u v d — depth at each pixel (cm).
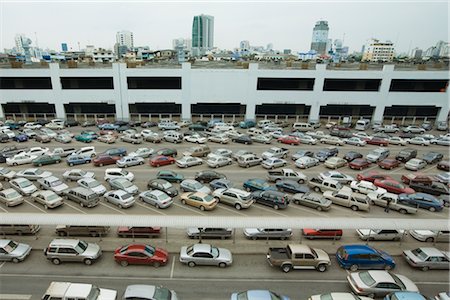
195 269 1906
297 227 2005
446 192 2970
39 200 2555
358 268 1916
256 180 3053
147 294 1526
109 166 3634
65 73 5666
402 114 6312
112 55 12988
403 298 1553
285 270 1889
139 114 6022
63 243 1917
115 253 1919
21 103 5928
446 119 6125
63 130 5097
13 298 1642
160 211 2553
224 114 6219
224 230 2188
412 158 4012
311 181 3094
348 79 5878
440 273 1925
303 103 6000
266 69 5838
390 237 2233
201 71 5762
